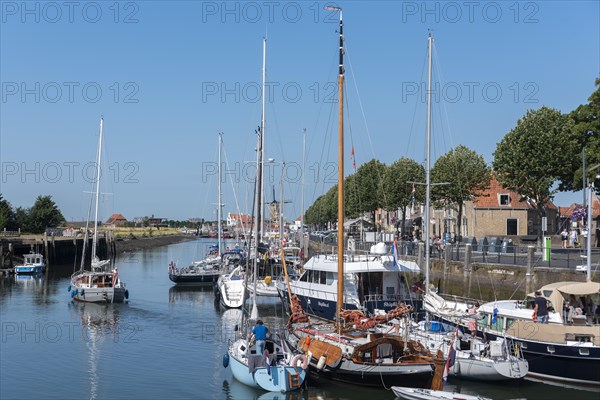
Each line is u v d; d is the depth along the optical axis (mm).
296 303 29312
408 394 20828
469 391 22578
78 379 24547
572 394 22188
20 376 25016
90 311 40938
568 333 23047
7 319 37969
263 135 34156
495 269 37688
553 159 47375
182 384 23797
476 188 60438
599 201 64250
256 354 22562
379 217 99938
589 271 27266
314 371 23531
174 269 55875
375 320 24375
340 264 25875
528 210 71000
